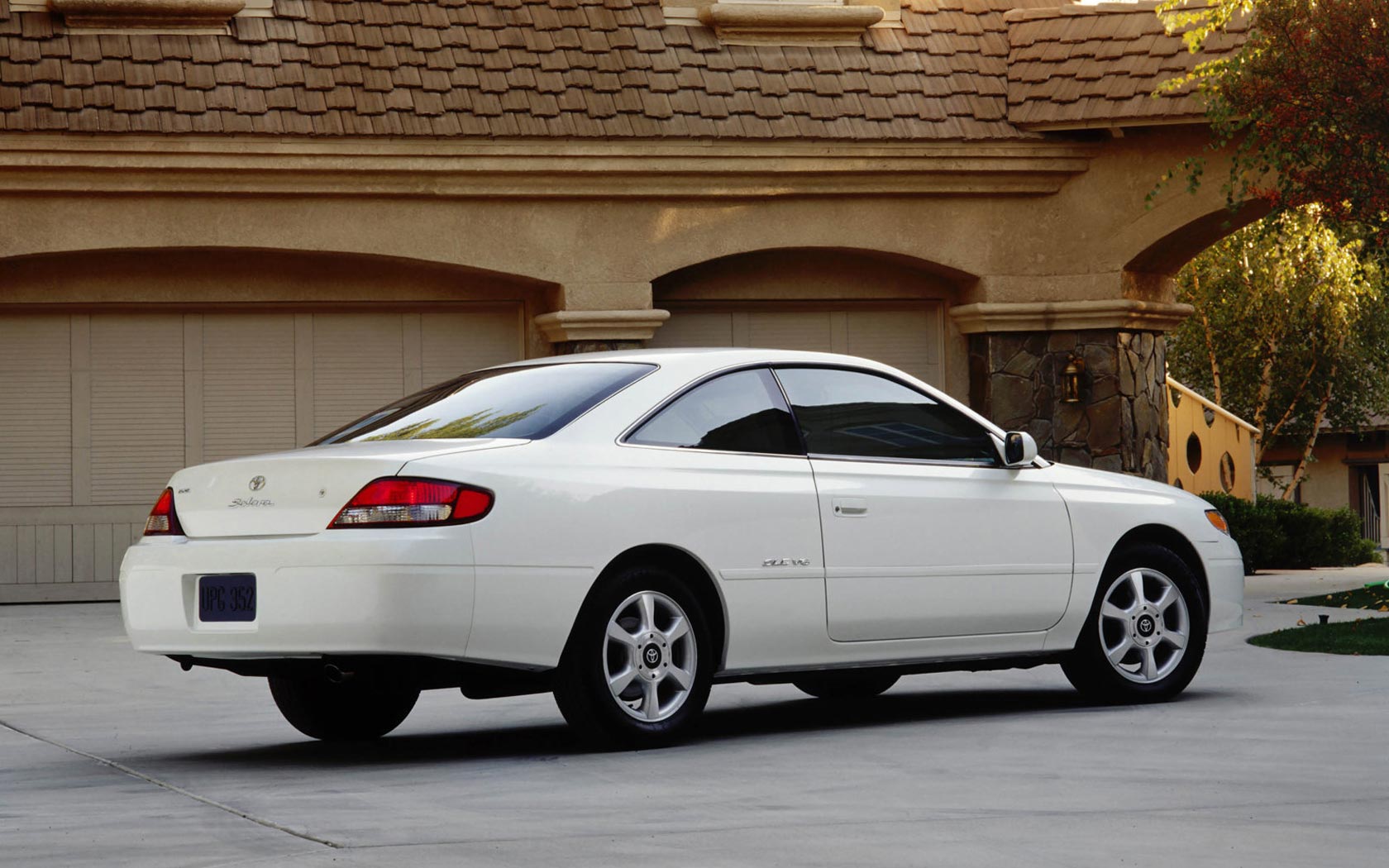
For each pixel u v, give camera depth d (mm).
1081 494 11570
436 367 24297
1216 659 14492
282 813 7547
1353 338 46062
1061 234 24828
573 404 9797
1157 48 23844
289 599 8805
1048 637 11312
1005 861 6250
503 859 6355
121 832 7137
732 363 10367
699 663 9742
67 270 22984
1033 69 24578
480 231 23281
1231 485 32469
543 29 23562
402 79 22750
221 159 22000
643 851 6496
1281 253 42750
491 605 8922
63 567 23234
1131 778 8164
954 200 24750
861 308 25562
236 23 22625
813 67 24203
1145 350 25062
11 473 23109
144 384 23484
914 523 10664
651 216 23766
